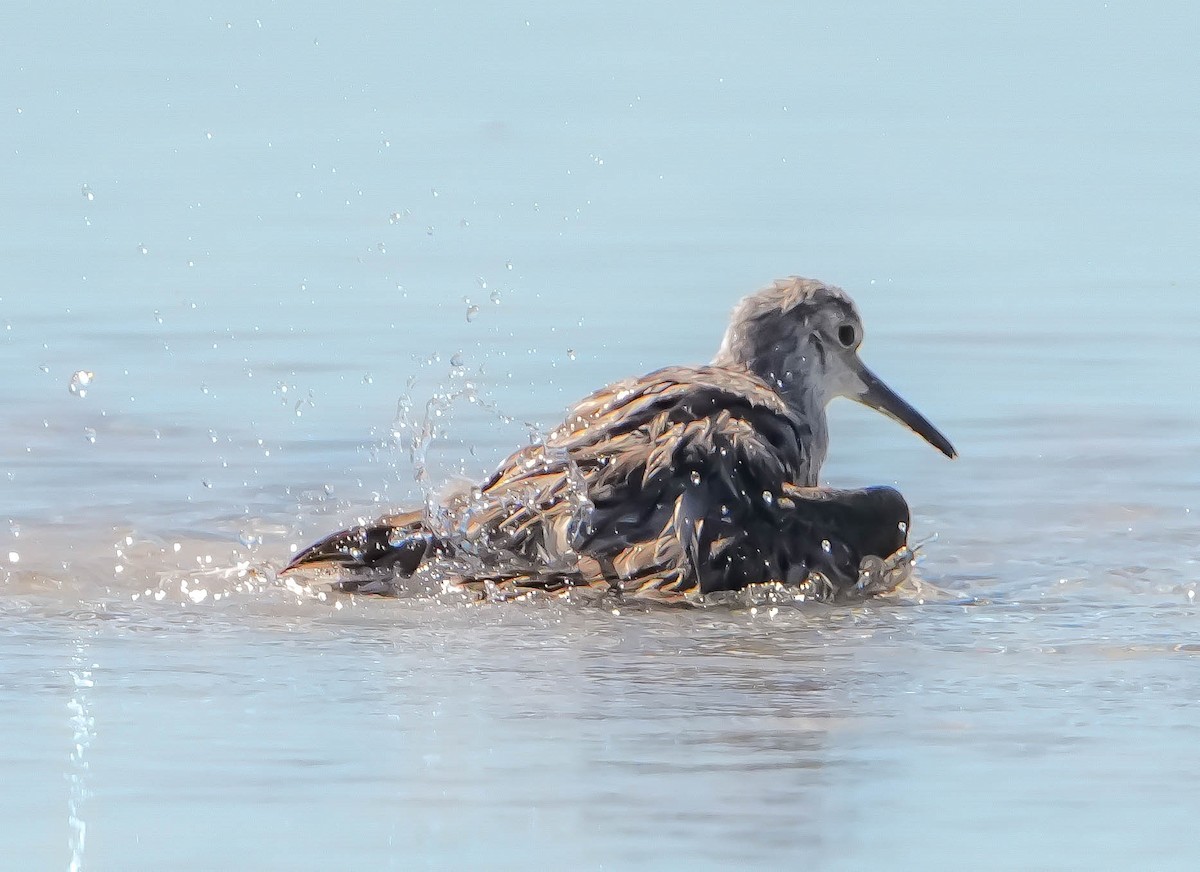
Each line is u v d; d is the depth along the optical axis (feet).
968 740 27.89
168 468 47.11
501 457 48.29
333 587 37.55
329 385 55.47
